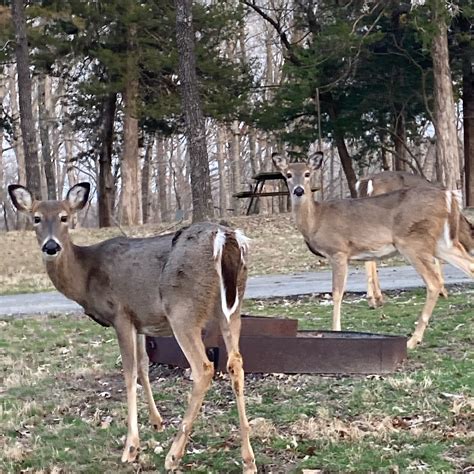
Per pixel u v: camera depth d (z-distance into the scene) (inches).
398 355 305.1
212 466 219.3
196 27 1048.8
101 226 1203.9
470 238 380.5
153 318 232.4
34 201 250.2
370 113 1184.8
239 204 1900.8
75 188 250.5
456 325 368.5
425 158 1680.6
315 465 213.9
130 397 231.0
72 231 979.9
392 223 370.3
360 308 437.4
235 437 237.1
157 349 323.0
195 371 222.2
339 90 1133.1
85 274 241.4
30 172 915.4
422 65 1104.2
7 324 465.1
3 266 801.6
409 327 373.4
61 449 239.0
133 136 1099.3
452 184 890.1
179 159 2224.4
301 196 384.8
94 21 1037.2
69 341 402.6
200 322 223.3
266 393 277.3
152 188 2202.3
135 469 221.6
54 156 1729.8
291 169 393.1
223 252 218.8
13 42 995.9
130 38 1045.8
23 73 910.4
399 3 992.2
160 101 1036.5
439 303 429.7
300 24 1167.0
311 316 423.2
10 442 247.9
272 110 1090.1
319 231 381.1
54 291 628.4
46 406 282.8
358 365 294.2
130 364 233.5
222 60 1076.5
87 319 467.2
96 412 270.8
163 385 298.5
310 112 1137.4
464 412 244.5
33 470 224.7
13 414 275.4
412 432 231.6
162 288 226.2
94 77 1079.6
